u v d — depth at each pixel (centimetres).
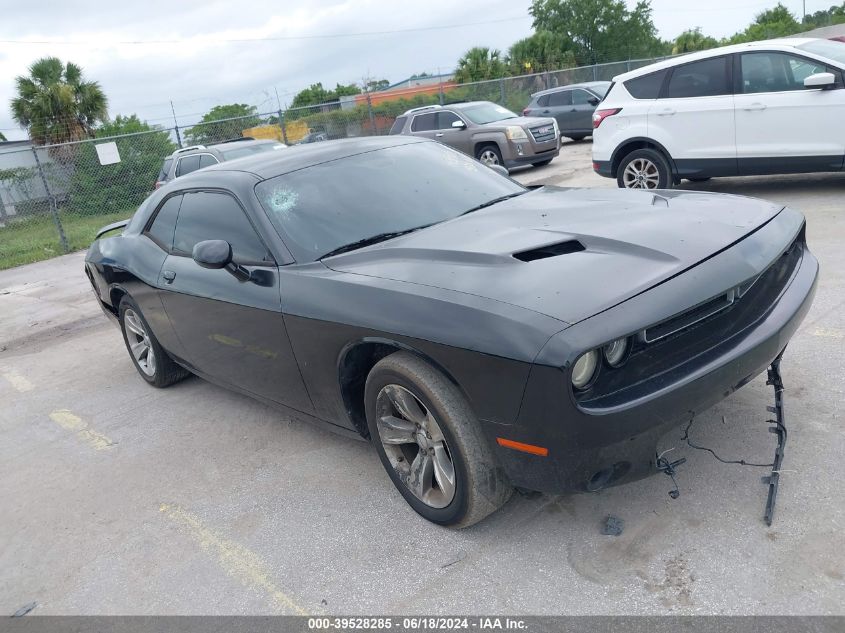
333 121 2050
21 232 1659
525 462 245
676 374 241
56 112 2353
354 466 362
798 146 740
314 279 314
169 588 290
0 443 476
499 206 368
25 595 305
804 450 300
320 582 276
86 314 807
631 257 266
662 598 235
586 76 2664
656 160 841
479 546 279
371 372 293
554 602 242
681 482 293
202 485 371
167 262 425
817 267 329
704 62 794
